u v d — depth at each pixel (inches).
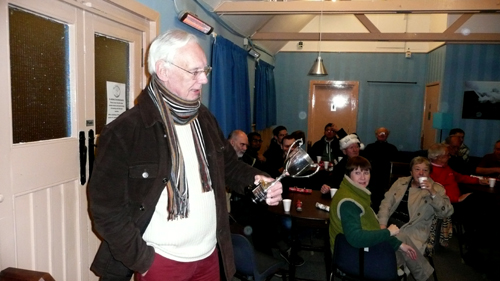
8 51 54.9
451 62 242.5
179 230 45.7
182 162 44.9
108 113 84.0
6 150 54.8
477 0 144.3
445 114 234.7
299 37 223.3
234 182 55.4
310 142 312.7
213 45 150.8
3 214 54.6
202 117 50.6
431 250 106.3
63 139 68.1
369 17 294.2
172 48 42.8
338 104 308.2
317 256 139.4
